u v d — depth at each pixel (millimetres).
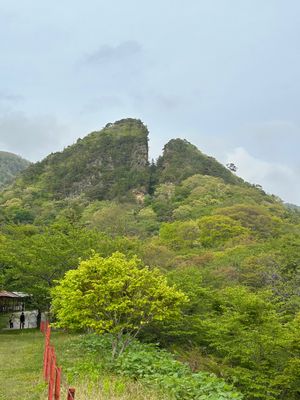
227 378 16516
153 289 15156
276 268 37938
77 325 15711
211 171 125312
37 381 12070
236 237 60094
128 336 15500
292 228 68750
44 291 29156
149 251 43469
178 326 19969
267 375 16672
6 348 20297
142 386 10359
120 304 14648
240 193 102375
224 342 18281
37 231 49844
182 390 10094
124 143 130250
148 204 103938
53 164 126812
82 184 115438
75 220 60188
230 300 20906
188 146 138125
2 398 10414
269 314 18750
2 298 39219
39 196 108125
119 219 75250
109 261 15375
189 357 17797
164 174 122000
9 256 30688
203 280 30453
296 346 16656
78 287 15320
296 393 17609
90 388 9969
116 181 116312
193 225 66875
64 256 29766
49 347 11273
